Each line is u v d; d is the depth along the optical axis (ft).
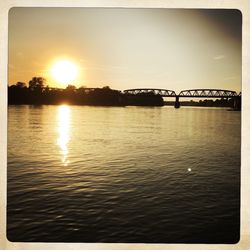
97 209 12.55
